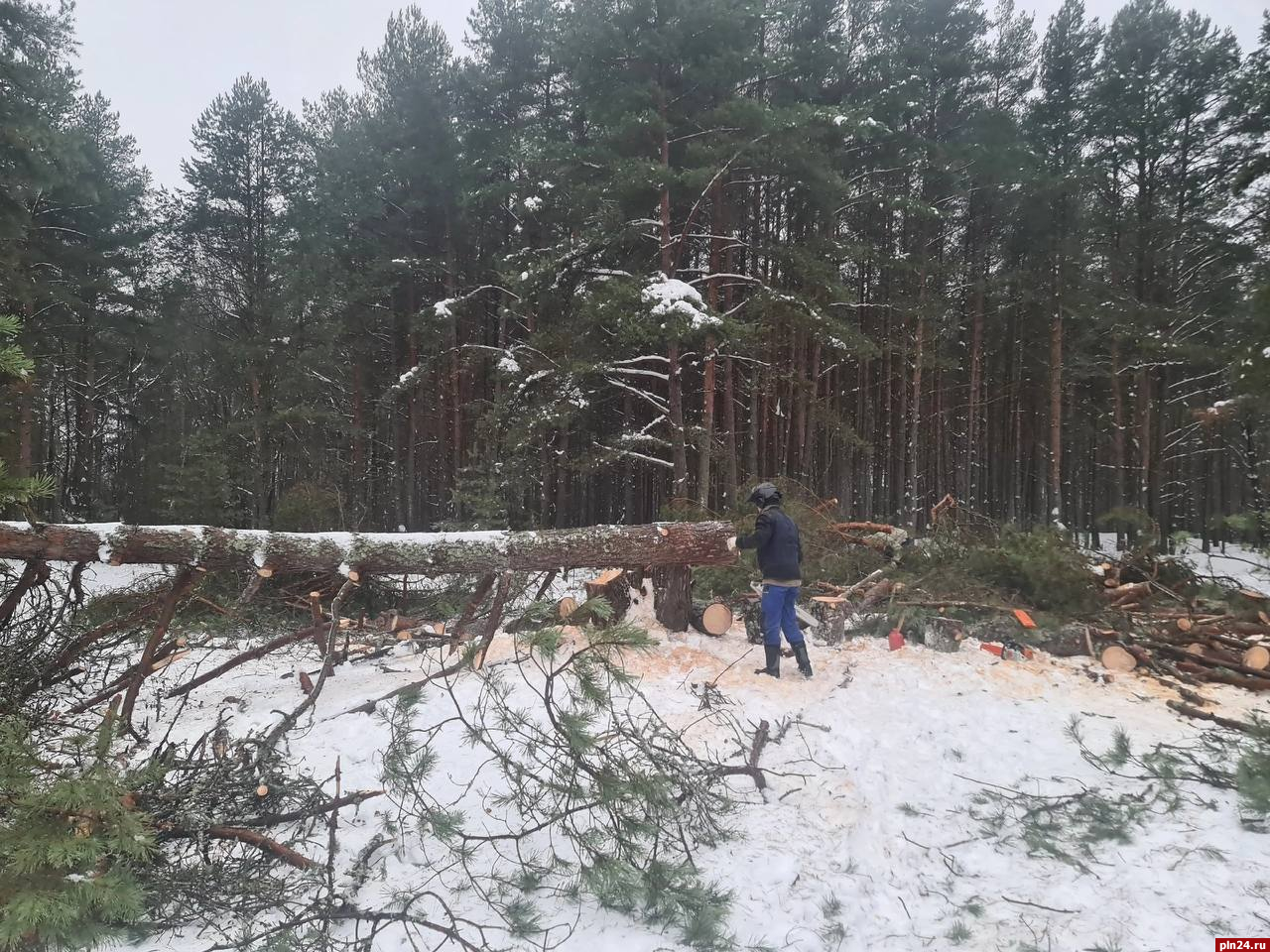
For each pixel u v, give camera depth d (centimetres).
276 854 309
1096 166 1816
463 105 1883
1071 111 1884
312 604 559
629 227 1352
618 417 1880
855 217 1936
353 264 1969
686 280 1548
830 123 1355
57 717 421
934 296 1925
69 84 1614
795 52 1595
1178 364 1705
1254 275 1462
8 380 1347
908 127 1939
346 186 1878
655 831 296
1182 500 2281
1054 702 501
